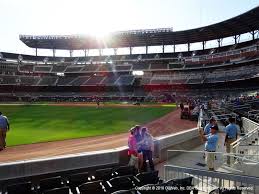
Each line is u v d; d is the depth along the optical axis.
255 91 56.25
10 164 8.92
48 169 9.55
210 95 70.25
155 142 12.68
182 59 85.44
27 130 25.84
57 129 26.55
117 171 9.07
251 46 67.25
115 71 90.62
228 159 10.59
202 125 19.44
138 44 92.44
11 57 93.88
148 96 77.25
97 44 95.31
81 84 86.31
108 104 63.53
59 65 96.94
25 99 81.94
